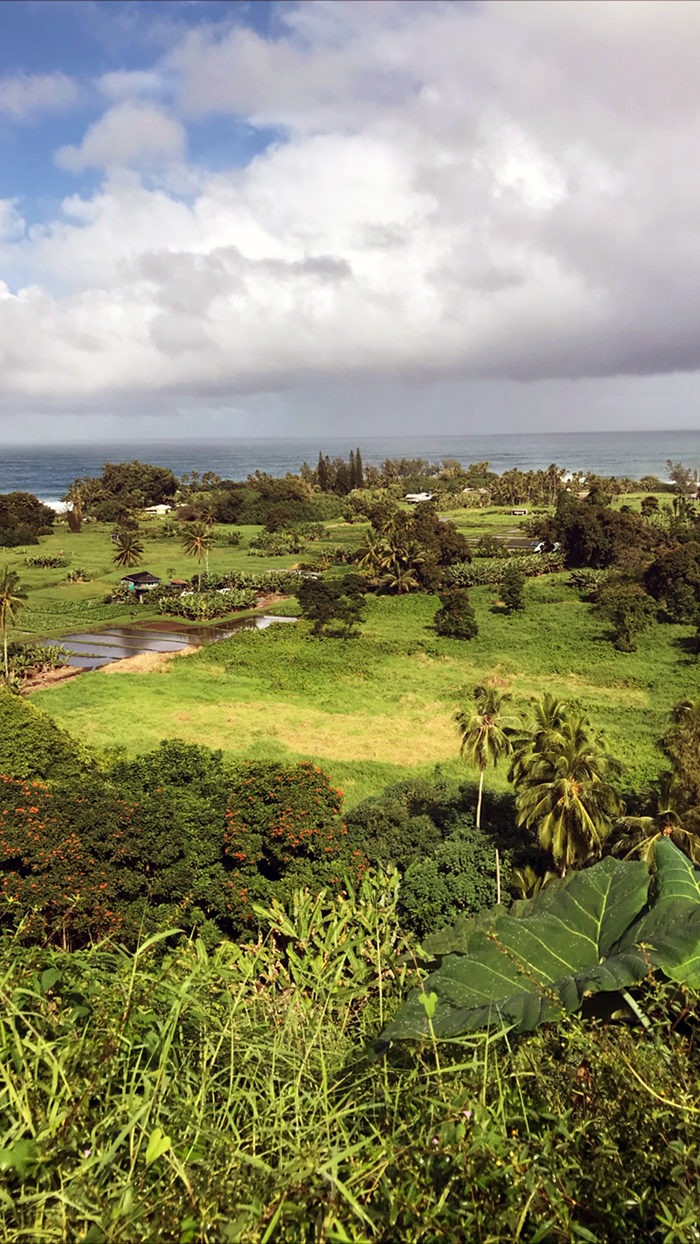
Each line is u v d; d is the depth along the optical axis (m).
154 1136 1.74
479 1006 2.33
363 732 36.88
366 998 3.00
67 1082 2.00
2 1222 1.69
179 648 53.53
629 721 37.62
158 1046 2.28
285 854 17.97
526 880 20.11
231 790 20.48
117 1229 1.63
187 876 17.00
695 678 44.75
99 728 36.88
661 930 2.35
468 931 2.84
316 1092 2.13
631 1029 2.31
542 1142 1.92
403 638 55.28
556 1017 2.13
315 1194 1.81
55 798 17.36
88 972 2.56
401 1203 1.79
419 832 22.81
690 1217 1.68
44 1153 1.74
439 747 34.81
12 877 14.37
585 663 48.44
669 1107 2.02
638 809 25.00
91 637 56.91
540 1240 1.78
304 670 47.66
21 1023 2.41
